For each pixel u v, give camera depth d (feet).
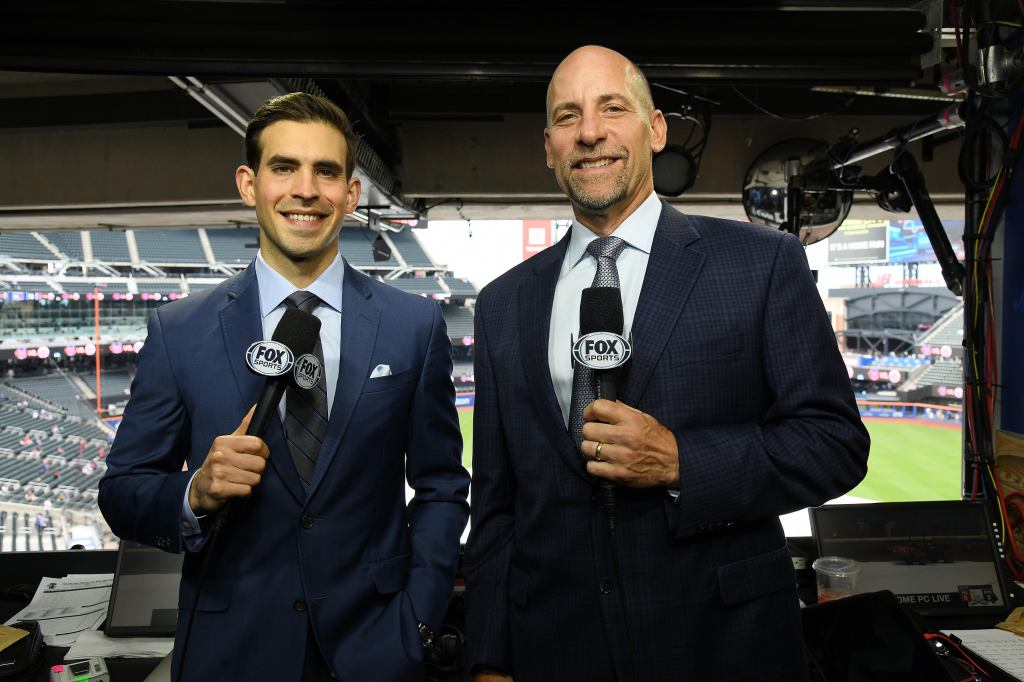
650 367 3.38
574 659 3.46
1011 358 6.31
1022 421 6.19
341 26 5.54
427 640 3.68
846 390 3.45
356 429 3.72
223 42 5.53
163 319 3.85
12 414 59.06
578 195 3.56
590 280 3.71
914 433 45.03
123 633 5.34
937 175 11.97
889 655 4.60
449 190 12.28
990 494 6.48
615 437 3.05
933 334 64.39
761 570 3.41
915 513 5.84
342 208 3.74
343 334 3.84
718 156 11.97
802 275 3.48
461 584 5.85
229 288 3.92
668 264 3.57
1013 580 6.12
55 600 5.95
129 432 3.71
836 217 9.68
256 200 3.72
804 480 3.22
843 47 5.65
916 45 5.70
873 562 5.68
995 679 4.57
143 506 3.50
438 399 4.13
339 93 8.22
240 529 3.59
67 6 5.40
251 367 3.25
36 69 5.54
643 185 3.72
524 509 3.72
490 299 4.13
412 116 11.28
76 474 50.96
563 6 5.60
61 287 64.95
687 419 3.34
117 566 5.58
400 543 3.93
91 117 12.08
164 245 68.74
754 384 3.45
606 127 3.47
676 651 3.28
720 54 5.67
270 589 3.56
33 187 12.83
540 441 3.61
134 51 5.52
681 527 3.19
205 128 12.67
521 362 3.75
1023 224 6.17
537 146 12.21
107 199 12.83
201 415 3.65
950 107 6.93
